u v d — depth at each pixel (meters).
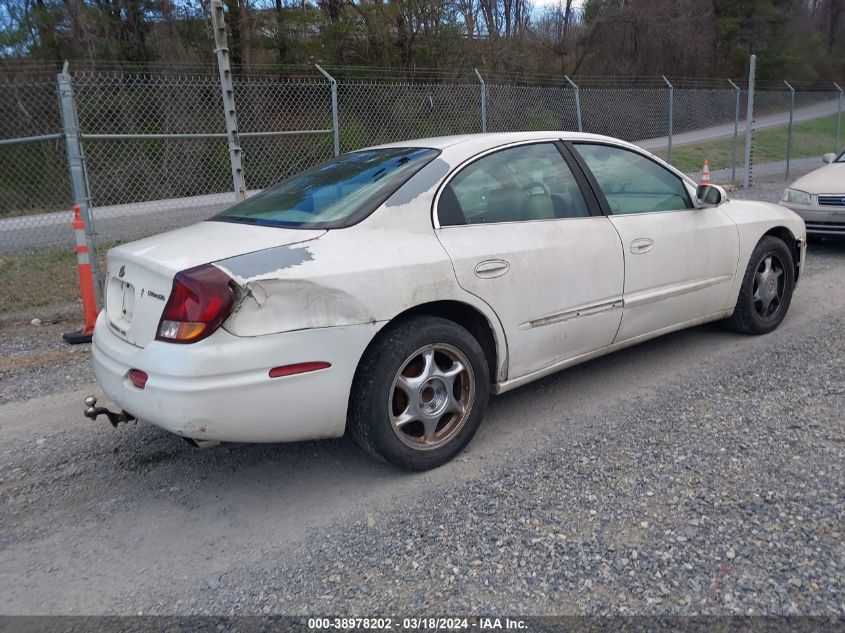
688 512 2.95
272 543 2.94
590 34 36.03
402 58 24.58
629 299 4.22
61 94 6.67
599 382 4.54
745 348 5.02
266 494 3.35
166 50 22.55
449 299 3.38
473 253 3.49
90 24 21.62
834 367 4.54
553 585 2.54
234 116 7.57
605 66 36.03
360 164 3.95
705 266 4.69
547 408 4.17
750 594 2.43
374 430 3.23
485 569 2.66
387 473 3.48
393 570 2.69
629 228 4.21
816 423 3.72
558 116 15.64
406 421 3.31
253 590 2.63
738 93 15.12
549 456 3.54
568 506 3.05
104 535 3.06
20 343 6.11
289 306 2.95
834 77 46.41
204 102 14.16
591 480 3.27
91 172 13.38
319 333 3.00
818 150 23.25
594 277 4.00
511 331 3.66
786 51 42.38
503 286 3.59
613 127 19.25
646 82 35.38
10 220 11.62
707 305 4.81
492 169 3.80
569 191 4.07
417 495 3.24
